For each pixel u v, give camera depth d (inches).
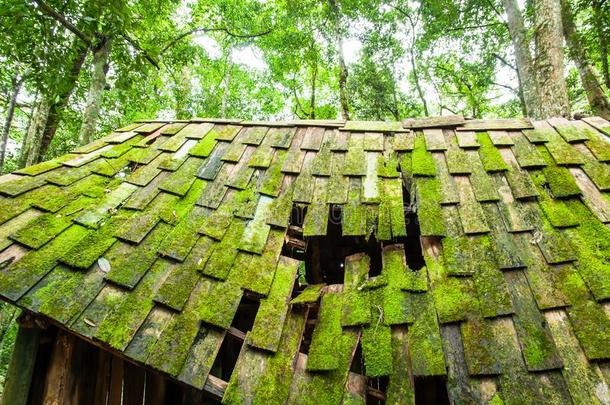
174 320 91.0
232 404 78.6
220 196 127.9
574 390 72.7
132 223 114.7
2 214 110.5
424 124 151.3
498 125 146.5
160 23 425.7
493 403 73.3
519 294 90.7
